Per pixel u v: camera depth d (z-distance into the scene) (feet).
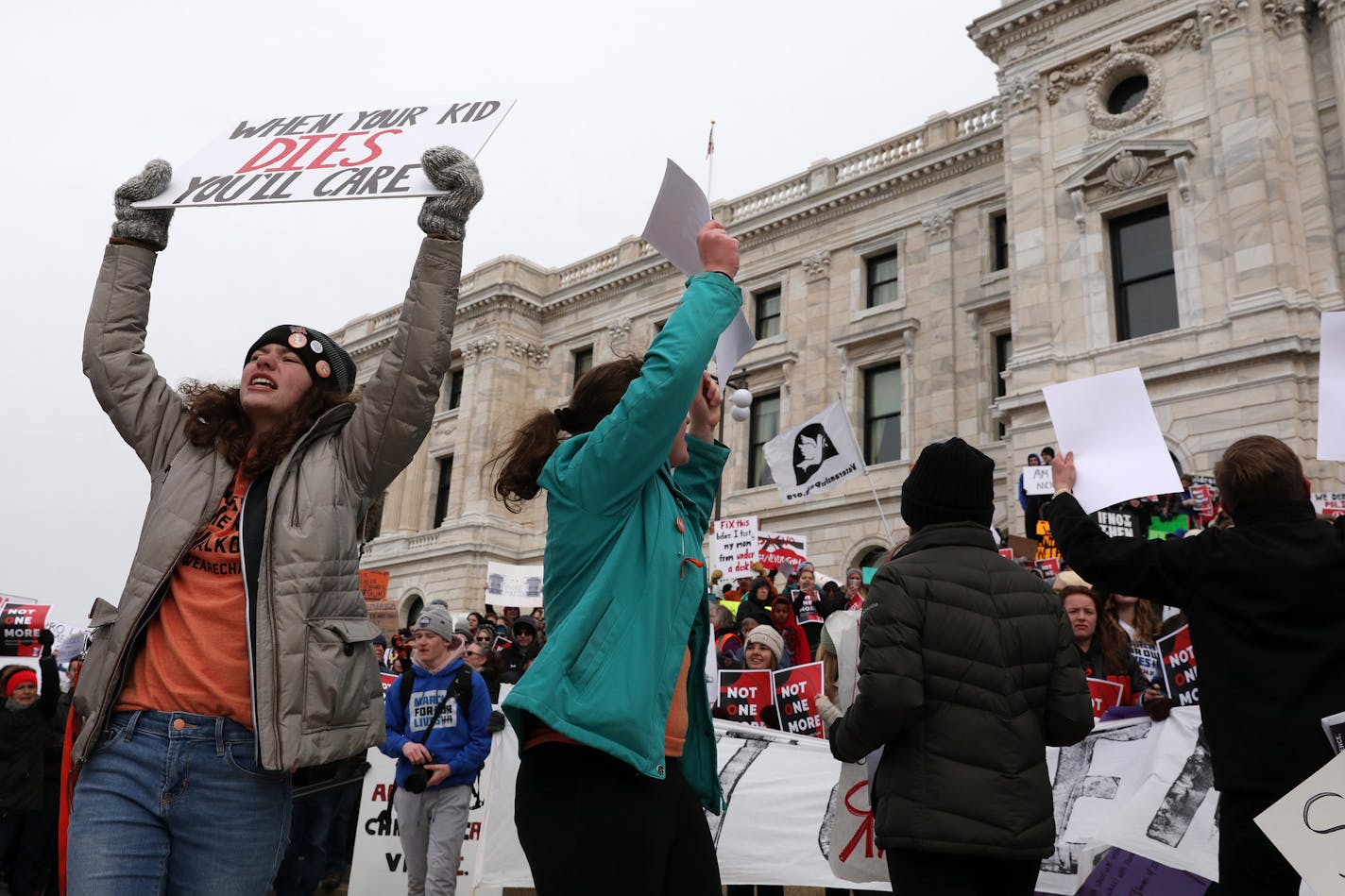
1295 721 9.93
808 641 36.78
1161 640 18.37
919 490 12.25
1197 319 58.80
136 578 9.00
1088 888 16.17
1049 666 11.30
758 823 20.01
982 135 80.74
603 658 7.50
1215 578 10.71
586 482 7.93
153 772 8.46
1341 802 9.32
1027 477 48.34
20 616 52.85
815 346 88.48
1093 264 63.87
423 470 115.24
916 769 10.77
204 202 10.42
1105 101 66.80
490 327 113.29
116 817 8.36
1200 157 60.90
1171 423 57.72
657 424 7.70
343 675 8.78
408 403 9.45
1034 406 62.80
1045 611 11.45
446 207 9.72
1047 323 64.75
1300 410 53.72
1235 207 58.44
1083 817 16.60
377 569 112.88
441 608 22.65
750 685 25.55
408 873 22.09
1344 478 52.16
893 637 10.89
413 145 10.32
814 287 90.33
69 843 8.38
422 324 9.53
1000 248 80.43
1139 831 15.23
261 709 8.39
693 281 8.43
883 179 86.58
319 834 25.84
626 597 7.80
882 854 15.66
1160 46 64.28
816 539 82.28
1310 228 56.90
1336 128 58.03
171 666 8.80
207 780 8.51
